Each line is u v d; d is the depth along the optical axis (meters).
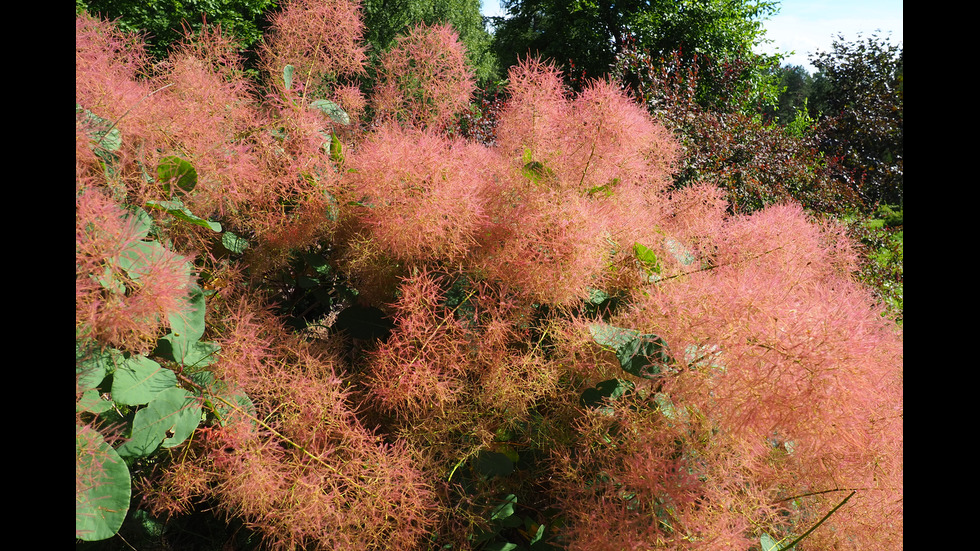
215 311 1.38
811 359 1.04
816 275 1.56
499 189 1.47
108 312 0.90
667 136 1.97
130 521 1.30
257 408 1.27
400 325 1.32
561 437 1.35
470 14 17.52
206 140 1.34
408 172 1.35
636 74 5.38
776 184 4.71
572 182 1.58
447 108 1.86
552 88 1.68
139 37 1.49
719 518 1.10
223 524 1.38
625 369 1.18
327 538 1.14
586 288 1.39
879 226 6.29
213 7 8.88
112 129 1.13
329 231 1.57
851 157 7.00
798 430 1.07
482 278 1.44
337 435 1.26
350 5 1.70
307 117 1.54
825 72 8.85
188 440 1.21
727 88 6.76
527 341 1.41
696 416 1.17
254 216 1.47
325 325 1.64
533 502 1.43
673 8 12.44
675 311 1.24
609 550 1.09
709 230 1.66
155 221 1.20
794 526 1.23
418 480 1.23
